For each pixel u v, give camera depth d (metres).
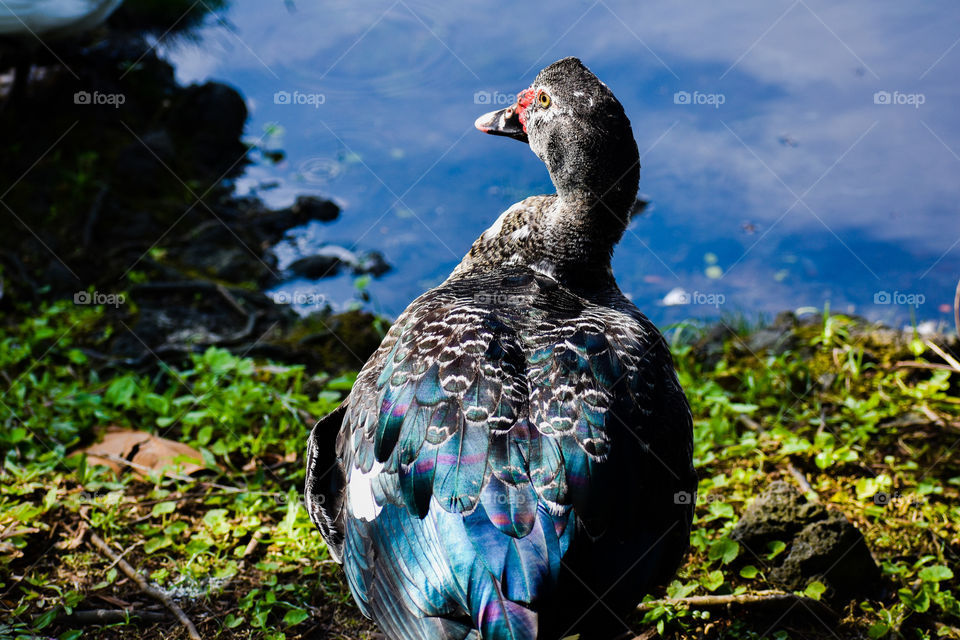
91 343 6.12
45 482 4.34
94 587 3.76
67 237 7.04
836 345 6.04
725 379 5.86
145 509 4.28
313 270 7.06
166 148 7.91
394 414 2.88
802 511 3.91
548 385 2.84
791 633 3.71
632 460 2.82
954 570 4.09
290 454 4.80
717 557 3.89
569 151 3.58
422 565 2.67
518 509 2.62
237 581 3.88
